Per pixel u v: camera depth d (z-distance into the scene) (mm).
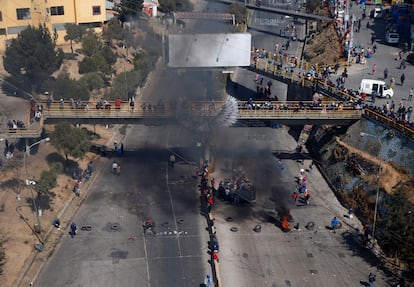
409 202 53719
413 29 96062
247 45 85750
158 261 51000
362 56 89438
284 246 53844
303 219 58875
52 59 80812
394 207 51500
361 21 112375
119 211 59500
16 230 53156
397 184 58625
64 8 103875
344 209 61406
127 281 48031
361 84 75812
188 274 49250
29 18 98125
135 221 57625
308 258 52062
